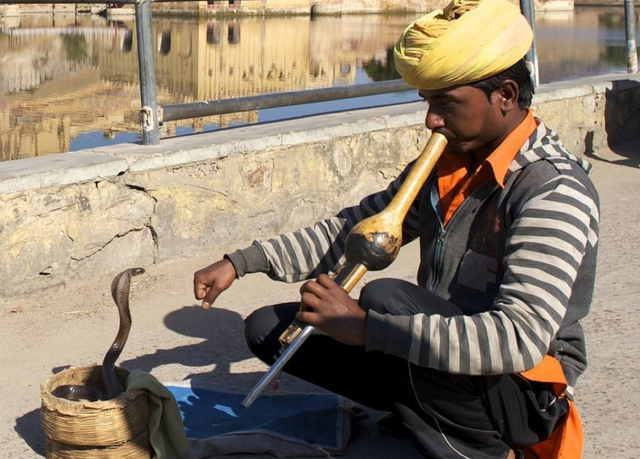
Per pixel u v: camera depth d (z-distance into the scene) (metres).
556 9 33.19
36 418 3.18
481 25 2.29
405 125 5.67
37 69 11.80
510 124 2.41
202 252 4.78
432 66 2.29
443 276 2.52
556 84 7.22
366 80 11.50
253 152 4.88
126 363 3.61
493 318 2.21
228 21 22.38
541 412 2.44
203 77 11.22
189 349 3.75
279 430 2.97
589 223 2.33
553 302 2.21
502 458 2.53
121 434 2.66
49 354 3.69
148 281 4.46
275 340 2.70
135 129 7.71
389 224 2.35
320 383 2.73
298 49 15.71
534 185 2.33
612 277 4.59
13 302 4.11
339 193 5.37
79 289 4.29
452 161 2.51
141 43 4.59
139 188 4.46
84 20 20.62
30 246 4.12
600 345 3.76
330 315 2.28
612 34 20.88
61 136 7.35
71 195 4.21
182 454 2.80
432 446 2.50
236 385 3.40
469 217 2.47
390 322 2.24
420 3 30.30
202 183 4.69
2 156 6.54
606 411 3.21
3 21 19.64
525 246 2.26
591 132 7.32
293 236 2.79
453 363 2.20
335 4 28.00
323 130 5.21
